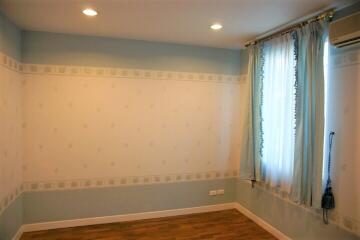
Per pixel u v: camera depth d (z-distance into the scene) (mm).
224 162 4121
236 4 2383
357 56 2307
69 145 3455
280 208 3270
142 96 3697
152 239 3215
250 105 3557
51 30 3252
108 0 2346
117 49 3568
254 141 3531
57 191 3445
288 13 2584
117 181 3660
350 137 2373
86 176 3537
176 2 2363
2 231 2670
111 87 3570
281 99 3119
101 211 3623
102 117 3555
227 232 3432
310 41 2631
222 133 4082
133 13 2641
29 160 3334
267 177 3393
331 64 2539
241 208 4082
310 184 2645
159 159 3816
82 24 3006
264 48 3424
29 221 3365
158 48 3729
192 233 3387
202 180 4031
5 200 2758
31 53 3273
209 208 4094
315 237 2758
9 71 2867
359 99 2299
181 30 3180
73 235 3281
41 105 3342
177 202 3939
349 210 2383
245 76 3982
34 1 2375
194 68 3900
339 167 2469
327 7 2434
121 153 3652
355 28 2148
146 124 3732
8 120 2840
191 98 3910
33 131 3330
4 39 2727
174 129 3857
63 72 3393
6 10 2586
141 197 3775
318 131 2549
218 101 4039
